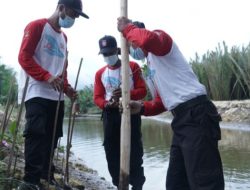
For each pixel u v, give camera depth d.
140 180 4.88
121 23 3.36
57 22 4.17
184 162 3.37
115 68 4.92
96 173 6.76
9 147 5.41
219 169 3.28
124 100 3.36
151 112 3.88
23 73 4.20
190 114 3.28
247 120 13.62
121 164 3.36
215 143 3.27
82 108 26.70
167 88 3.38
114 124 4.89
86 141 11.08
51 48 4.17
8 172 4.13
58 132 4.45
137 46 3.35
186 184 3.51
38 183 4.03
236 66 17.67
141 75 4.85
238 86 17.89
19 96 4.22
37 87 4.07
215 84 18.53
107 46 4.82
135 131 4.81
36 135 3.98
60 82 4.00
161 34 3.30
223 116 14.70
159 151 8.54
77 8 4.07
